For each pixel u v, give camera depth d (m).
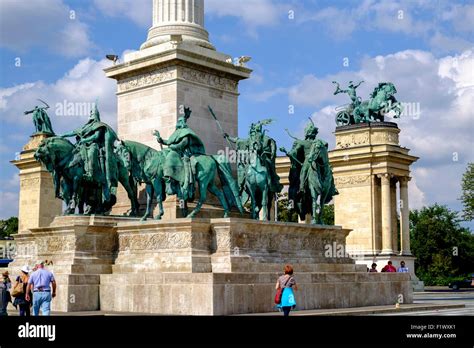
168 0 43.91
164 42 42.69
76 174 37.84
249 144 38.84
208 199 40.91
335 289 36.72
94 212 38.53
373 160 83.44
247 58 44.47
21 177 90.62
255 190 38.50
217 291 30.78
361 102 87.62
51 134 89.44
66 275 34.53
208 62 42.19
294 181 42.53
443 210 130.12
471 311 38.19
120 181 39.06
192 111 41.56
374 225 82.94
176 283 31.97
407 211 84.94
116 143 41.81
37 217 87.50
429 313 36.41
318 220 40.97
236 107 43.97
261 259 35.38
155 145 41.50
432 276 118.69
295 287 26.95
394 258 81.19
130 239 36.69
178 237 34.66
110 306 34.53
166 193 37.28
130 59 43.56
